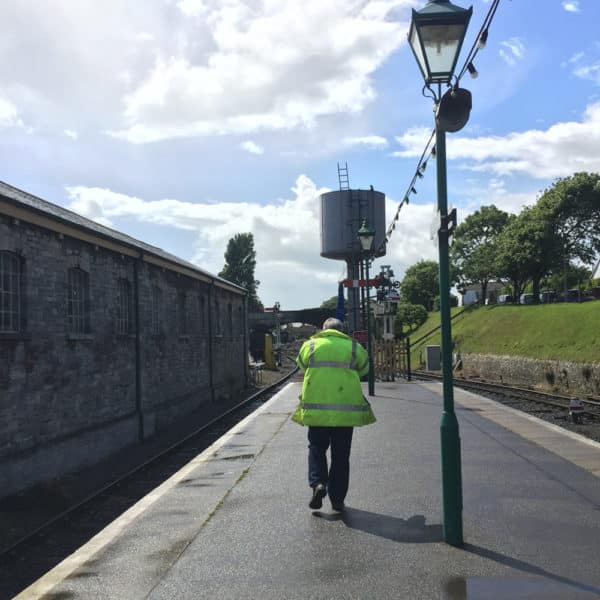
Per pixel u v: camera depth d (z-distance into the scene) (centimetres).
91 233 1504
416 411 1429
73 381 1427
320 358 612
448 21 526
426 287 8881
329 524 574
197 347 2552
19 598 432
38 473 1227
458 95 519
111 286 1669
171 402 2153
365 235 1994
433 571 455
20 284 1238
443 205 537
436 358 3034
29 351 1241
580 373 2827
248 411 2352
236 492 708
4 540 870
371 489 697
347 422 597
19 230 1219
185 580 455
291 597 419
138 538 553
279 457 911
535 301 5681
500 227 6912
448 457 516
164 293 2117
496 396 2336
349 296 3259
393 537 533
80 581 459
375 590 425
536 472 771
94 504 1041
